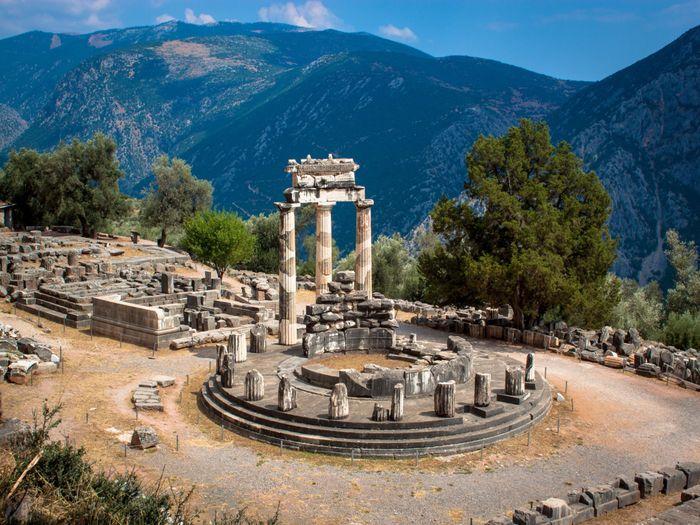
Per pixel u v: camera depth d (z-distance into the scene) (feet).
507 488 69.26
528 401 91.40
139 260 217.15
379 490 68.13
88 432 78.18
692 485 69.41
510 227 131.13
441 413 81.76
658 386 108.17
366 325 110.52
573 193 139.85
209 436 81.76
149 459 72.49
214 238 205.26
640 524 56.29
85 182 282.15
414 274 227.81
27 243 219.00
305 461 75.15
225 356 93.61
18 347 105.40
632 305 200.85
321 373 93.35
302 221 285.64
